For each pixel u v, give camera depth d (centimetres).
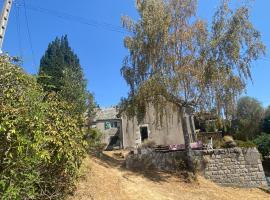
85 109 2252
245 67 2009
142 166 2158
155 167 2181
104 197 1400
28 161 698
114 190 1546
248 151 2280
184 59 2048
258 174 2238
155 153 2212
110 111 3819
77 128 1067
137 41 2123
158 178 2016
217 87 2006
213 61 2002
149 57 2094
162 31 2070
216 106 2020
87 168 1375
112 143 3572
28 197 736
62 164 872
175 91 2028
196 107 2086
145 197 1619
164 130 3269
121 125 3447
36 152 709
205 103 2036
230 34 2012
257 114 4753
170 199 1692
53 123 901
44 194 825
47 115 900
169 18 2078
